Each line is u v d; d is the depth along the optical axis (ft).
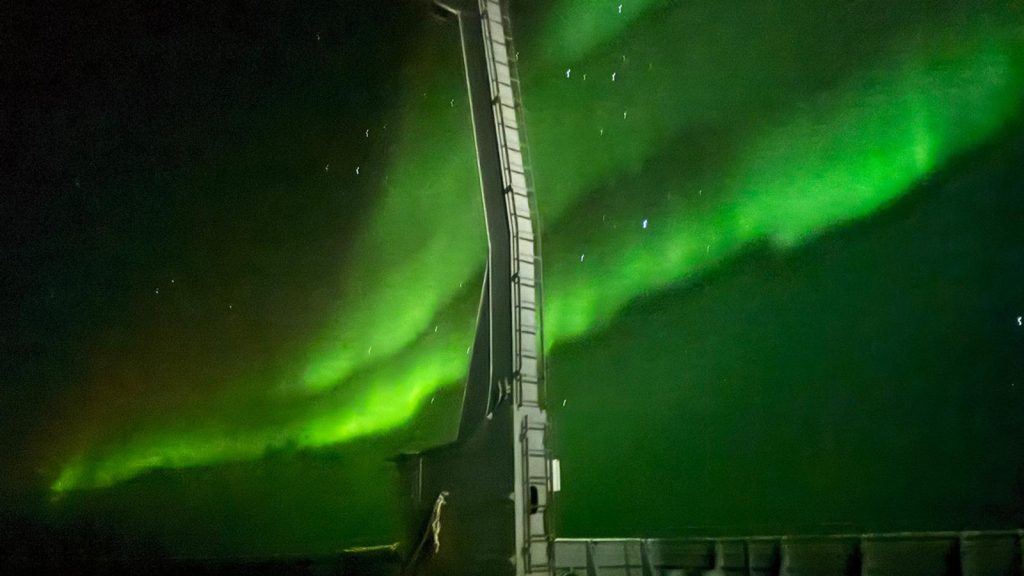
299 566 36.78
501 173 28.14
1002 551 25.34
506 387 25.84
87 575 52.13
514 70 30.04
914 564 27.07
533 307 26.91
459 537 26.37
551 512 25.39
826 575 28.94
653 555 33.86
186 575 42.24
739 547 31.48
